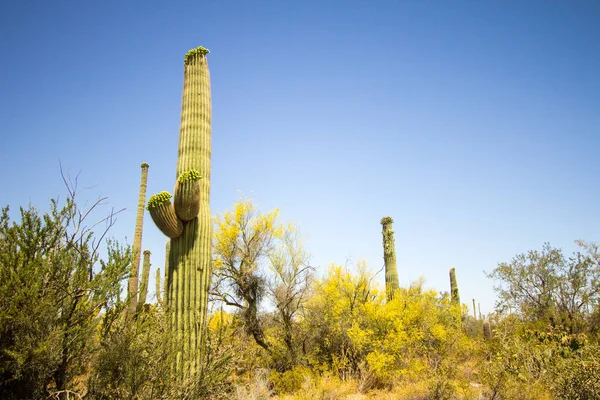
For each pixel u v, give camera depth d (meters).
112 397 6.02
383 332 12.18
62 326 5.92
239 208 12.80
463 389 8.42
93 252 6.58
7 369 5.41
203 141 9.08
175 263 8.12
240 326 11.22
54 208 6.30
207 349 7.37
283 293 12.35
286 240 13.03
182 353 7.36
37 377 5.73
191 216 8.13
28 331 5.56
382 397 9.93
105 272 6.49
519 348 9.24
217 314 9.80
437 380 8.57
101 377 6.11
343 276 13.15
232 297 12.31
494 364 8.38
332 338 12.39
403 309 12.73
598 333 13.86
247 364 10.58
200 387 6.81
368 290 13.44
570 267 16.89
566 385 8.06
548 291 17.02
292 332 12.25
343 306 12.42
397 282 16.48
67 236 6.38
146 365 6.12
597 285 16.09
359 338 11.40
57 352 5.73
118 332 6.34
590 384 7.77
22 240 5.98
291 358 11.70
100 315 6.64
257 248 12.62
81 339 6.07
